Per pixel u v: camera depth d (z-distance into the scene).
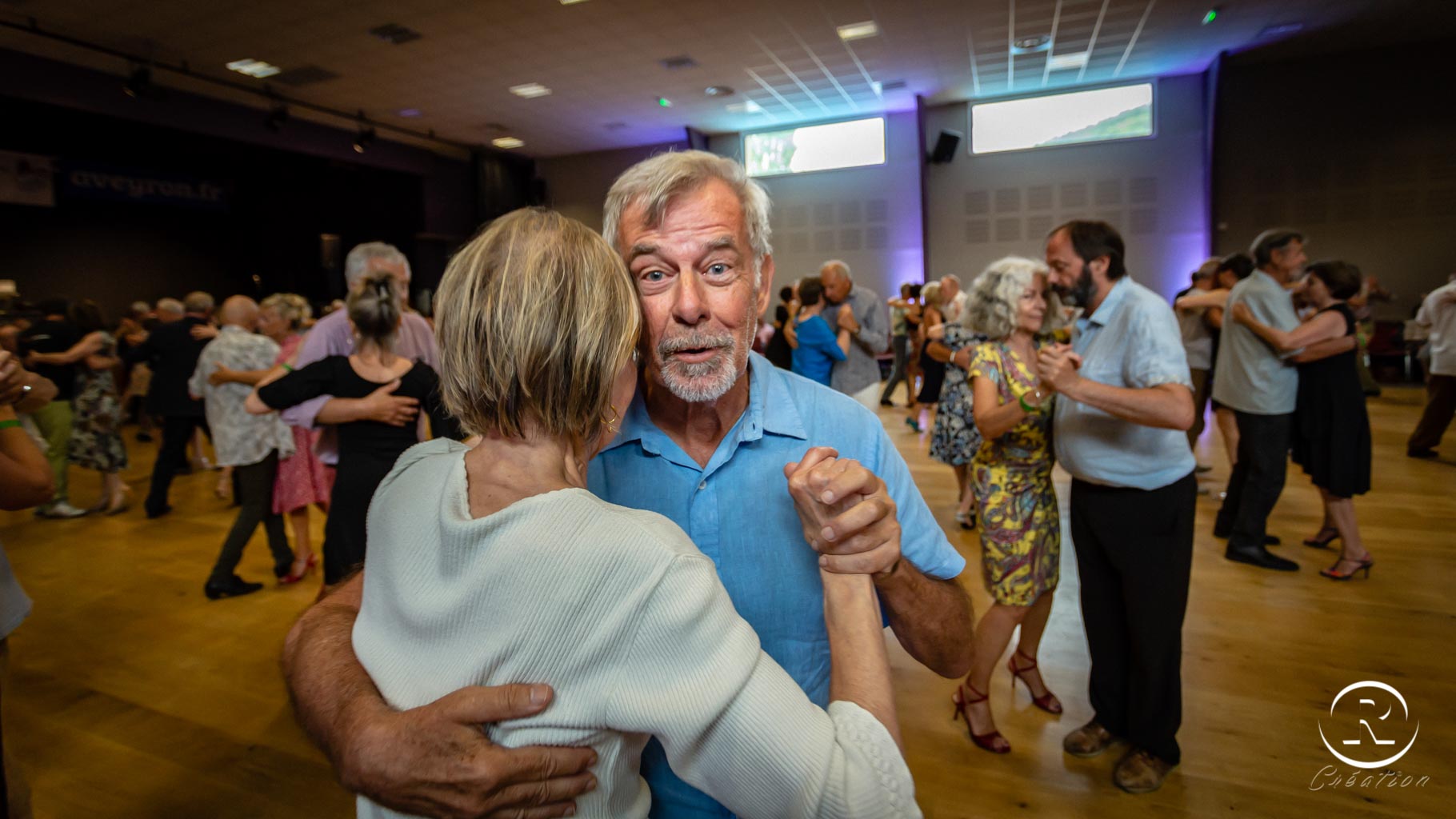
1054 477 4.96
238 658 2.70
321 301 12.18
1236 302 3.24
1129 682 1.91
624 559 0.54
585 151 13.81
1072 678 2.41
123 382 7.49
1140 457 1.76
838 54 8.89
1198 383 4.54
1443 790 1.80
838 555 0.67
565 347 0.58
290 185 11.73
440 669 0.56
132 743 2.17
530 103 10.42
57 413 4.55
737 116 11.78
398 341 2.33
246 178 11.37
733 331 0.79
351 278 2.39
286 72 8.75
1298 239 3.06
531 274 0.58
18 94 7.81
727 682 0.53
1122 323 1.77
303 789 1.96
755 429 0.85
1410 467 4.85
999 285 1.93
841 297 4.10
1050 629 2.77
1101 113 10.96
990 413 1.86
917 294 7.47
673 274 0.77
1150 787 1.83
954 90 10.89
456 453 0.68
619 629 0.53
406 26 7.46
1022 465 1.97
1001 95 11.31
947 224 11.96
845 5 7.41
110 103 8.59
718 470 0.85
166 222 11.11
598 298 0.60
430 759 0.52
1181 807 1.78
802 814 0.52
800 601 0.84
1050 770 1.94
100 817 1.85
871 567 0.66
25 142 8.52
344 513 2.01
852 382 3.98
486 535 0.55
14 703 2.40
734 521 0.84
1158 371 1.65
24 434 1.19
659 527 0.58
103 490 4.74
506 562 0.54
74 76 8.24
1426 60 9.44
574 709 0.53
